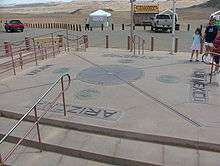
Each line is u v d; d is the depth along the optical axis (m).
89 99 8.07
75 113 7.15
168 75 10.25
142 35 29.20
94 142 6.21
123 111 7.22
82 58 13.46
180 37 26.81
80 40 22.11
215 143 5.68
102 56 13.90
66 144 6.17
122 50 16.06
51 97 8.30
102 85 9.25
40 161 5.96
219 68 10.77
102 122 6.63
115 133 6.32
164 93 8.41
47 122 6.91
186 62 12.25
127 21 55.19
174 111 7.15
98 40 25.39
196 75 10.20
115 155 5.74
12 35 33.22
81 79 9.93
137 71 10.83
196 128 6.27
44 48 14.94
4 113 7.45
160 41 23.66
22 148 6.41
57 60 13.17
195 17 61.75
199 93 8.38
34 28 44.38
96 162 5.88
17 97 8.42
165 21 32.00
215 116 6.83
